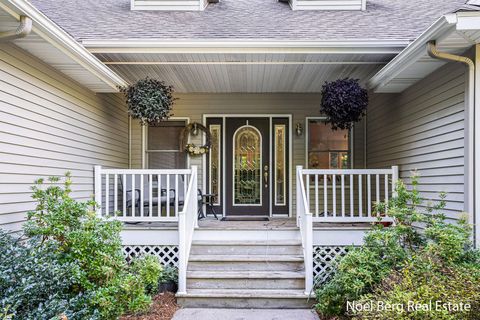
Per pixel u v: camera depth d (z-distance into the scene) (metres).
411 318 2.56
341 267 3.65
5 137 3.40
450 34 3.36
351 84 5.31
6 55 3.42
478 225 3.59
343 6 6.57
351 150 7.29
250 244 4.83
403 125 5.36
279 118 7.30
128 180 6.46
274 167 7.29
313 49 4.82
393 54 4.89
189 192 4.83
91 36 4.86
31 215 3.39
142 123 5.59
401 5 6.87
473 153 3.62
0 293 2.60
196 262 4.64
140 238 4.96
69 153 4.64
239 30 5.23
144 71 5.70
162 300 4.29
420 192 4.77
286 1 7.26
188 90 6.99
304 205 4.59
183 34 4.99
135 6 6.50
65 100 4.54
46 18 3.28
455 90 3.94
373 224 4.24
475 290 2.71
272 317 3.87
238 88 6.82
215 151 7.33
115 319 3.26
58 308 2.70
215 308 4.16
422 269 3.05
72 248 3.28
